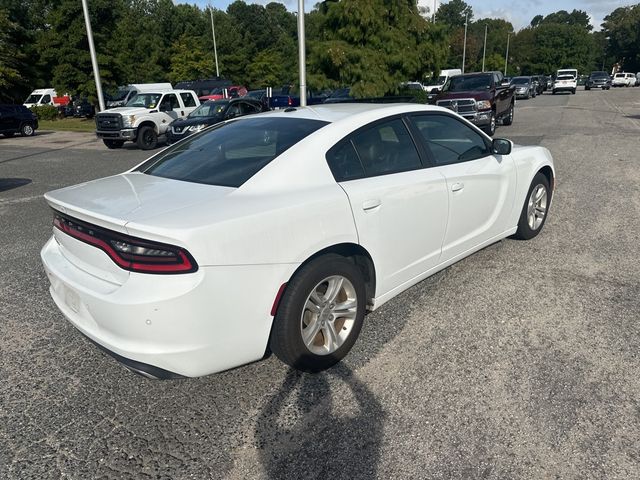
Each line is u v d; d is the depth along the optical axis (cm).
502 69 7919
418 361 315
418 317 371
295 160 295
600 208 652
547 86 5625
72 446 251
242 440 253
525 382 289
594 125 1678
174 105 1788
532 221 523
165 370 244
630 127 1588
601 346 324
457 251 405
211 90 2956
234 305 248
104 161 1357
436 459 235
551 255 488
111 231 247
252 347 264
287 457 241
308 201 278
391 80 1385
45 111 3397
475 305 387
